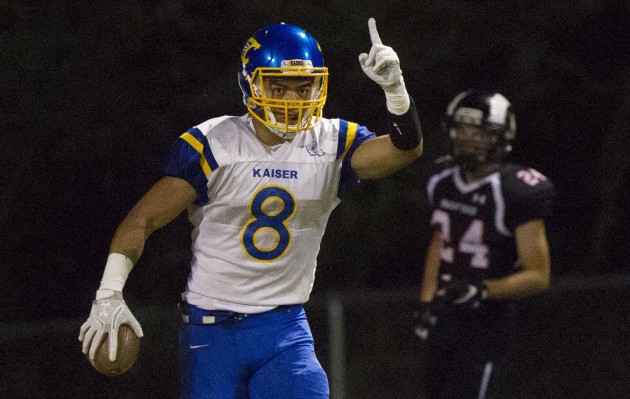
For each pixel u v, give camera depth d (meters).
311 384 12.41
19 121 27.86
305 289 12.60
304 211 12.17
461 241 17.88
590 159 31.72
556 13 31.06
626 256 31.00
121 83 28.58
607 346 21.09
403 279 29.05
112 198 28.31
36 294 27.66
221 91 28.67
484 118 17.52
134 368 19.00
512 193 17.48
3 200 27.66
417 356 20.38
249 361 12.43
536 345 21.05
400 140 11.83
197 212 12.25
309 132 12.25
